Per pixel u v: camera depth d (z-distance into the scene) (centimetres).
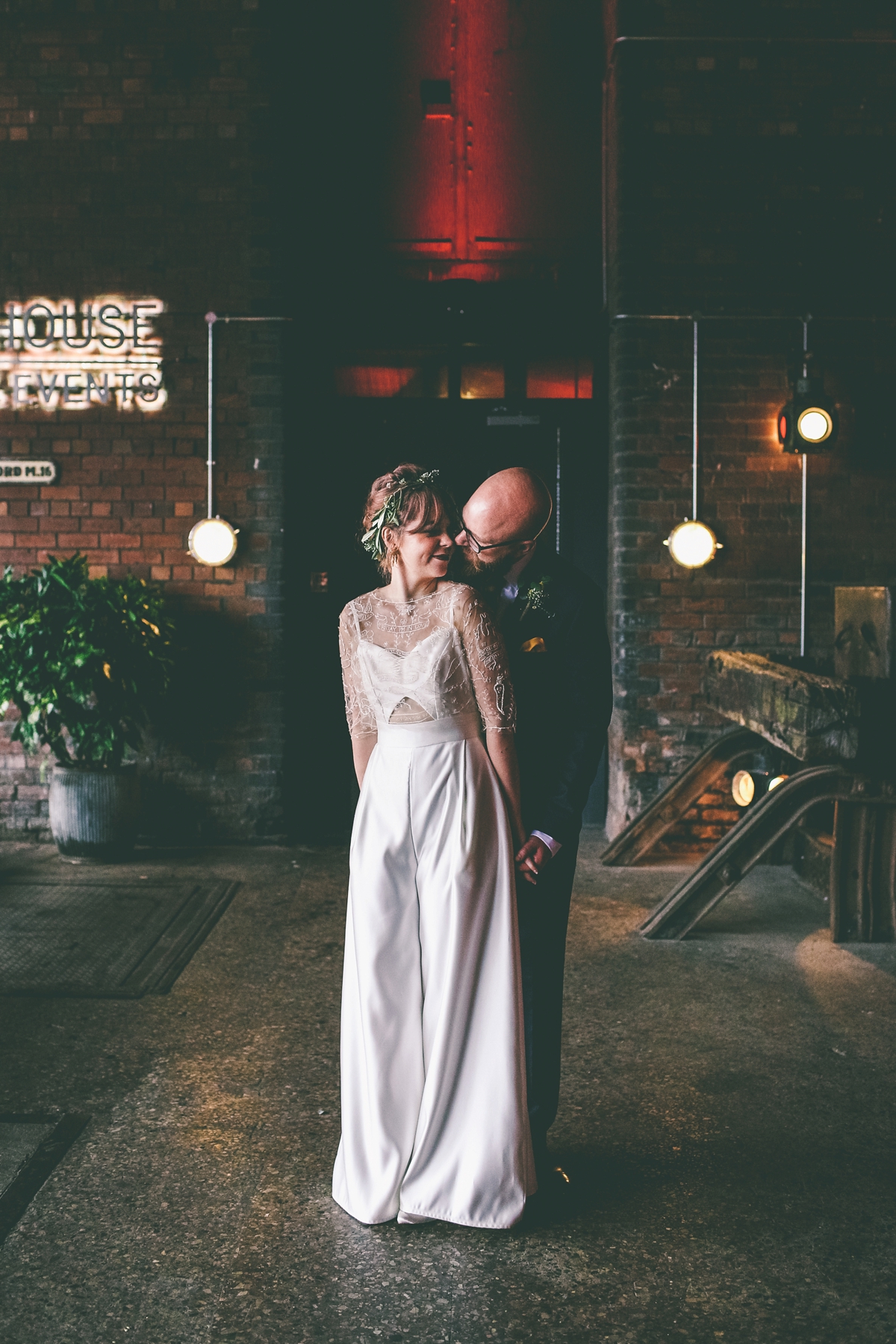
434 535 223
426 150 589
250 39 540
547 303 591
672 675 558
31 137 546
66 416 555
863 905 412
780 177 543
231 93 542
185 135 544
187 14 540
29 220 548
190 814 562
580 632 236
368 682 230
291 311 551
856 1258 219
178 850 549
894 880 412
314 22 573
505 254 594
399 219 591
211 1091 289
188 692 559
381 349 593
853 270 546
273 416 551
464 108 589
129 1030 328
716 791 557
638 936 420
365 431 594
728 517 553
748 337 547
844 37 539
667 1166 254
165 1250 220
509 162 591
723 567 555
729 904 464
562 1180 243
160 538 558
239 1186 244
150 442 555
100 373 553
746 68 539
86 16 541
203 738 560
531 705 243
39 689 489
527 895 238
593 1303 204
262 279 547
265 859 530
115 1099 284
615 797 576
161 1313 201
